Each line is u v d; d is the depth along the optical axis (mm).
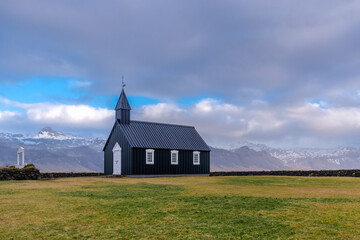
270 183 30000
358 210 15141
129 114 50219
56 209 15539
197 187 24734
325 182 31344
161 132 51281
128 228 12664
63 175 45219
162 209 15539
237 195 19594
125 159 46750
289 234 11875
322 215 14258
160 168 47875
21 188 23484
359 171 40812
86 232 12211
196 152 52094
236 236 11719
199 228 12609
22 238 11562
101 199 18156
